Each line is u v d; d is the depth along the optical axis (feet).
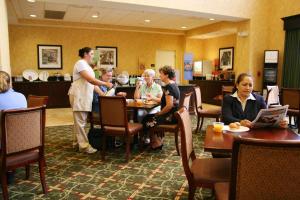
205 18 24.38
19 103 8.52
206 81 30.71
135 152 12.90
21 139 7.69
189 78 32.86
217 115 16.55
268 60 22.08
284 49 21.56
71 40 30.19
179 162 11.54
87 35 30.83
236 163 4.06
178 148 12.50
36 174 10.12
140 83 15.47
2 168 7.50
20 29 28.07
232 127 7.34
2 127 7.25
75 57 30.55
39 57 29.04
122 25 31.07
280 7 22.48
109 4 17.56
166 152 12.91
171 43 35.22
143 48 33.73
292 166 3.90
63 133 16.66
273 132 7.03
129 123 12.80
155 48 34.40
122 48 32.63
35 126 8.02
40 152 8.39
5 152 7.41
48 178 9.78
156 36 34.30
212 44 35.14
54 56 29.66
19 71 28.43
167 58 35.37
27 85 26.40
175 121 12.53
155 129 12.75
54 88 27.50
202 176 6.47
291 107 16.61
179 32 34.27
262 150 3.89
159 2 18.38
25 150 7.86
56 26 29.07
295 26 20.35
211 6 20.56
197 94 17.29
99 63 31.53
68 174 10.18
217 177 6.40
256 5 22.62
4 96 8.19
